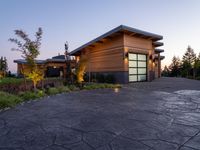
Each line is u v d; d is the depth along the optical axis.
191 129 3.88
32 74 10.59
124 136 3.53
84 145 3.13
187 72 38.22
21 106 6.64
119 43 16.92
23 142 3.31
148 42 18.95
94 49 21.12
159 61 26.84
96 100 7.68
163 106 6.27
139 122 4.43
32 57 10.64
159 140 3.30
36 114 5.39
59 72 32.53
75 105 6.67
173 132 3.70
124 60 16.31
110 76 17.66
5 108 6.28
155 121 4.50
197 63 33.00
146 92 10.00
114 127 4.08
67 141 3.32
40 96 8.80
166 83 15.80
